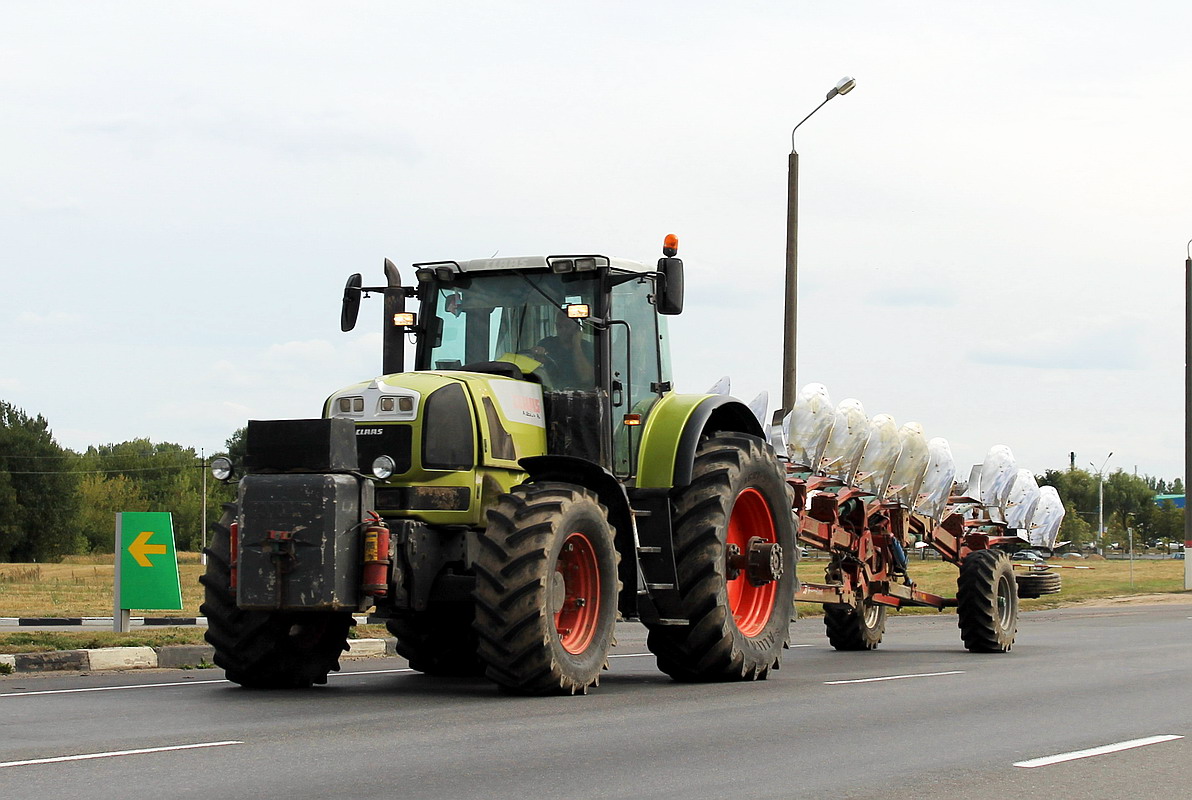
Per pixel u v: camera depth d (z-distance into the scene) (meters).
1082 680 11.39
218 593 9.89
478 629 9.32
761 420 13.66
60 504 85.88
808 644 16.95
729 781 6.21
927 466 16.23
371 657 14.07
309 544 9.27
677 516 11.10
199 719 8.19
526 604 9.27
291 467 9.48
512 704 9.09
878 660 14.00
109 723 7.96
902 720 8.53
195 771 6.25
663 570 10.84
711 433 12.27
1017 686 10.82
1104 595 32.09
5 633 13.16
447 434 10.04
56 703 9.03
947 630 20.41
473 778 6.17
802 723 8.31
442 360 11.34
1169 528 113.81
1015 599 15.66
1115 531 114.25
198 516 103.38
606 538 10.00
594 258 10.93
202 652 12.67
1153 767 6.77
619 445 11.08
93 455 122.06
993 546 17.23
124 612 14.14
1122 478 132.00
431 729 7.79
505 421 10.41
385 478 9.84
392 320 11.34
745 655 11.20
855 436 15.11
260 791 5.77
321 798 5.63
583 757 6.82
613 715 8.59
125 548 14.18
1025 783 6.28
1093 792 6.07
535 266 11.16
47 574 44.78
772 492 12.00
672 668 11.27
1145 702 9.67
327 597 9.22
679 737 7.60
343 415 10.24
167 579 14.12
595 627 9.91
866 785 6.16
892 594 15.92
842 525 15.26
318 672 10.30
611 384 11.02
